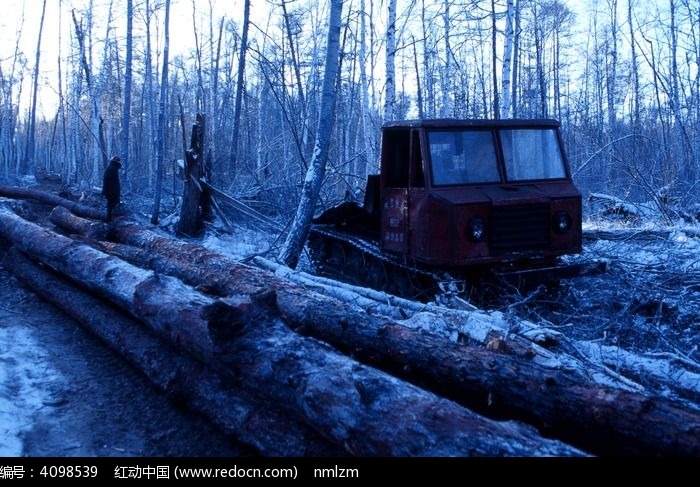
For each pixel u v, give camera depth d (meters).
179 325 5.12
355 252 10.63
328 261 11.76
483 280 7.98
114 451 4.38
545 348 5.20
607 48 32.84
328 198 14.73
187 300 5.45
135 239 10.04
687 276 8.35
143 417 4.91
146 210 18.56
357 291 7.33
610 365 5.27
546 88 34.31
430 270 8.22
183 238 14.18
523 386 4.07
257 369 4.27
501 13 19.80
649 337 6.57
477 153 8.31
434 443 3.29
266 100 29.88
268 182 17.34
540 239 8.05
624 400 3.61
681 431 3.35
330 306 5.64
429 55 25.27
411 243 8.41
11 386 5.34
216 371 4.94
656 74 20.48
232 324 4.41
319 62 26.42
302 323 5.68
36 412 4.91
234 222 15.20
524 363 4.22
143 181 34.34
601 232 11.79
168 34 18.19
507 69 16.84
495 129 8.43
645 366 5.16
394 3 15.58
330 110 10.23
